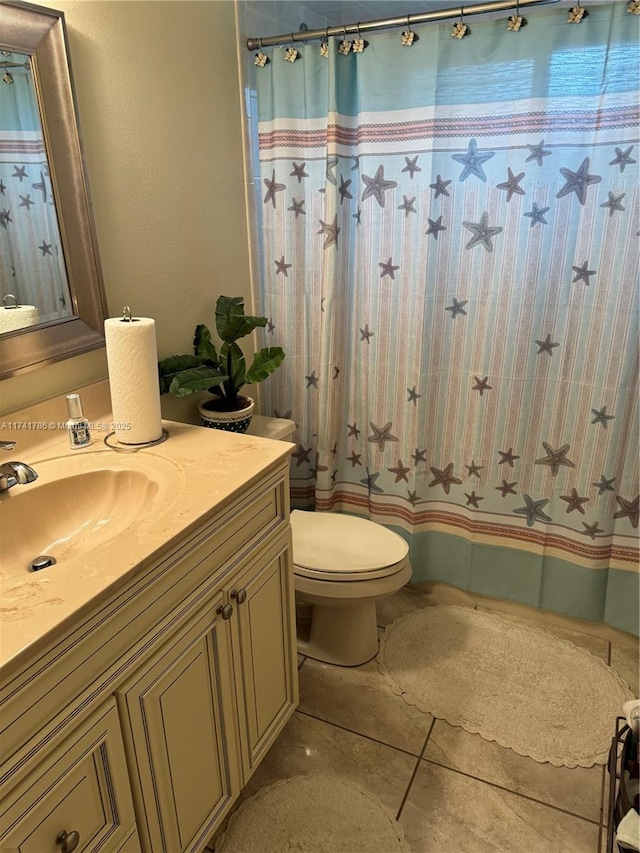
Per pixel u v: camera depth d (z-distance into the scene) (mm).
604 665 1896
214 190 1841
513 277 1786
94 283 1433
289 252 2047
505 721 1695
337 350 2084
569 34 1548
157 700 1034
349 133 1890
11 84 1186
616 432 1783
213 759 1236
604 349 1739
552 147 1647
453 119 1726
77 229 1369
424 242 1842
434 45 1670
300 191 1994
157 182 1613
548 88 1605
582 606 1996
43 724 824
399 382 2035
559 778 1528
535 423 1904
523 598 2098
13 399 1309
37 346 1311
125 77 1466
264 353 1830
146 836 1057
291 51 1838
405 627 2074
